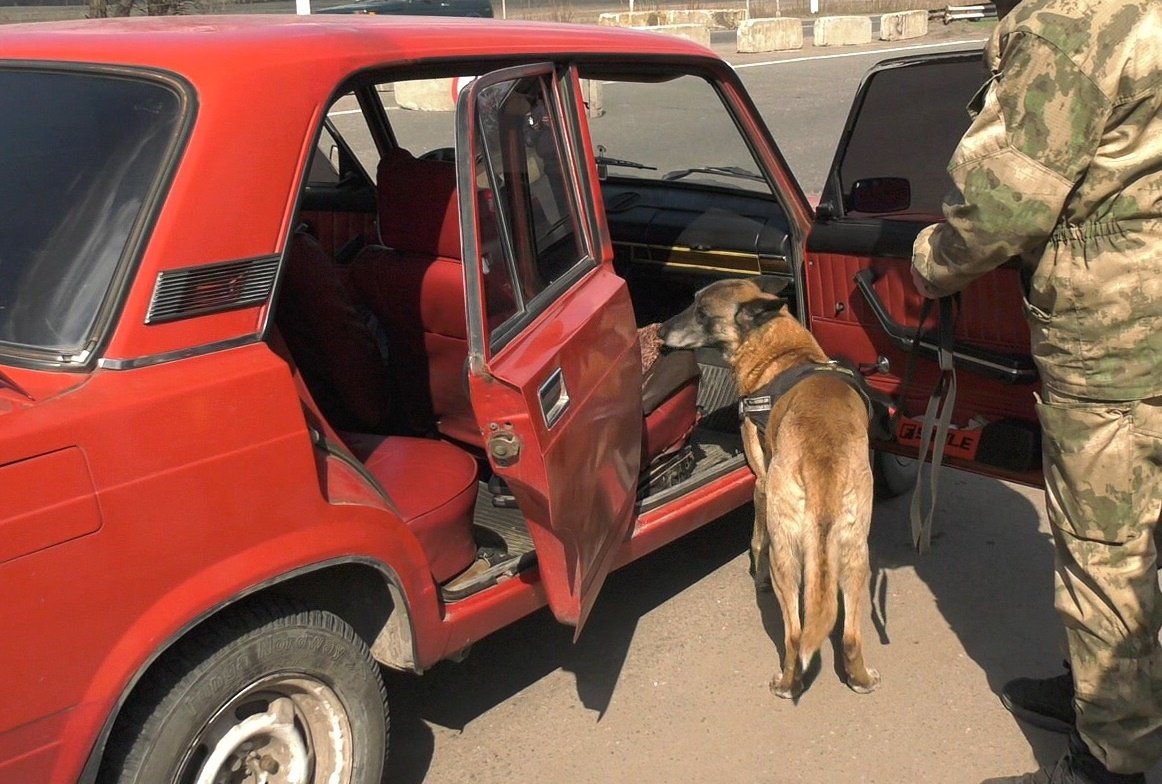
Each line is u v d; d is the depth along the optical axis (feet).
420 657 8.95
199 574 7.06
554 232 10.15
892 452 13.11
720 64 12.69
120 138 7.45
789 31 70.90
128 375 6.83
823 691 11.52
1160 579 12.58
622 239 15.78
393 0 62.13
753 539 13.15
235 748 7.82
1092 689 8.91
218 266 7.25
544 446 8.29
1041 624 12.76
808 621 10.45
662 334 12.85
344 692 8.38
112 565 6.61
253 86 7.57
